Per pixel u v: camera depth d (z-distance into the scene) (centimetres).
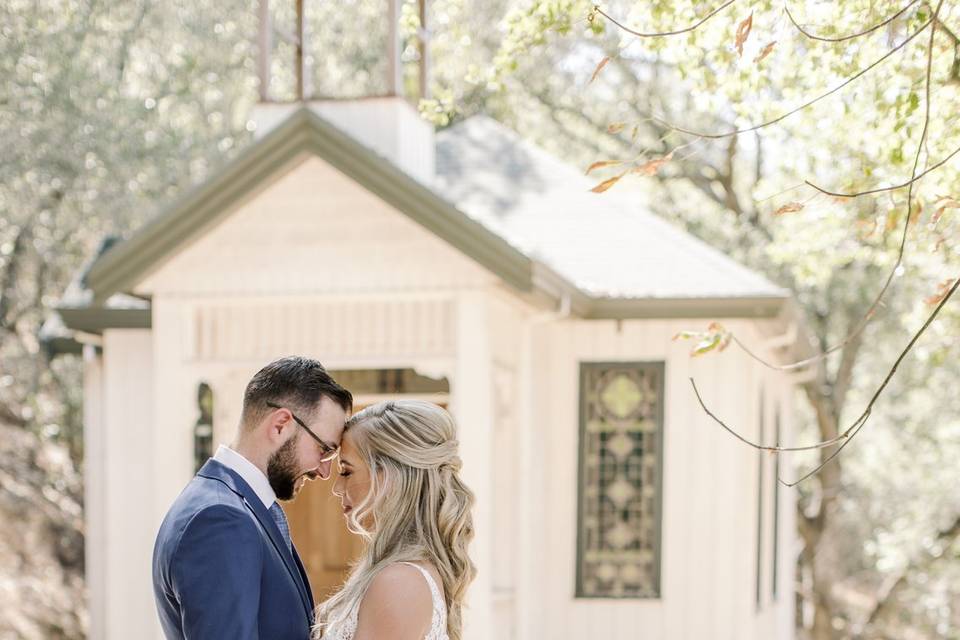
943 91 509
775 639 1270
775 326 1043
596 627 1035
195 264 873
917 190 509
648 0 521
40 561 1641
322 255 858
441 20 653
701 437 1027
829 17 506
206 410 1073
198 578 360
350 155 824
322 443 391
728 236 2031
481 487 838
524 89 2027
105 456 1103
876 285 1770
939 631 1856
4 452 1720
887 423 2011
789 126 575
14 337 1692
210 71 1636
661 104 1986
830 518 1950
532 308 939
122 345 1066
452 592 386
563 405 1050
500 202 1145
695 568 1026
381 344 916
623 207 1140
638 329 1041
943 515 1872
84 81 1403
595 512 1047
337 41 1819
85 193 1508
